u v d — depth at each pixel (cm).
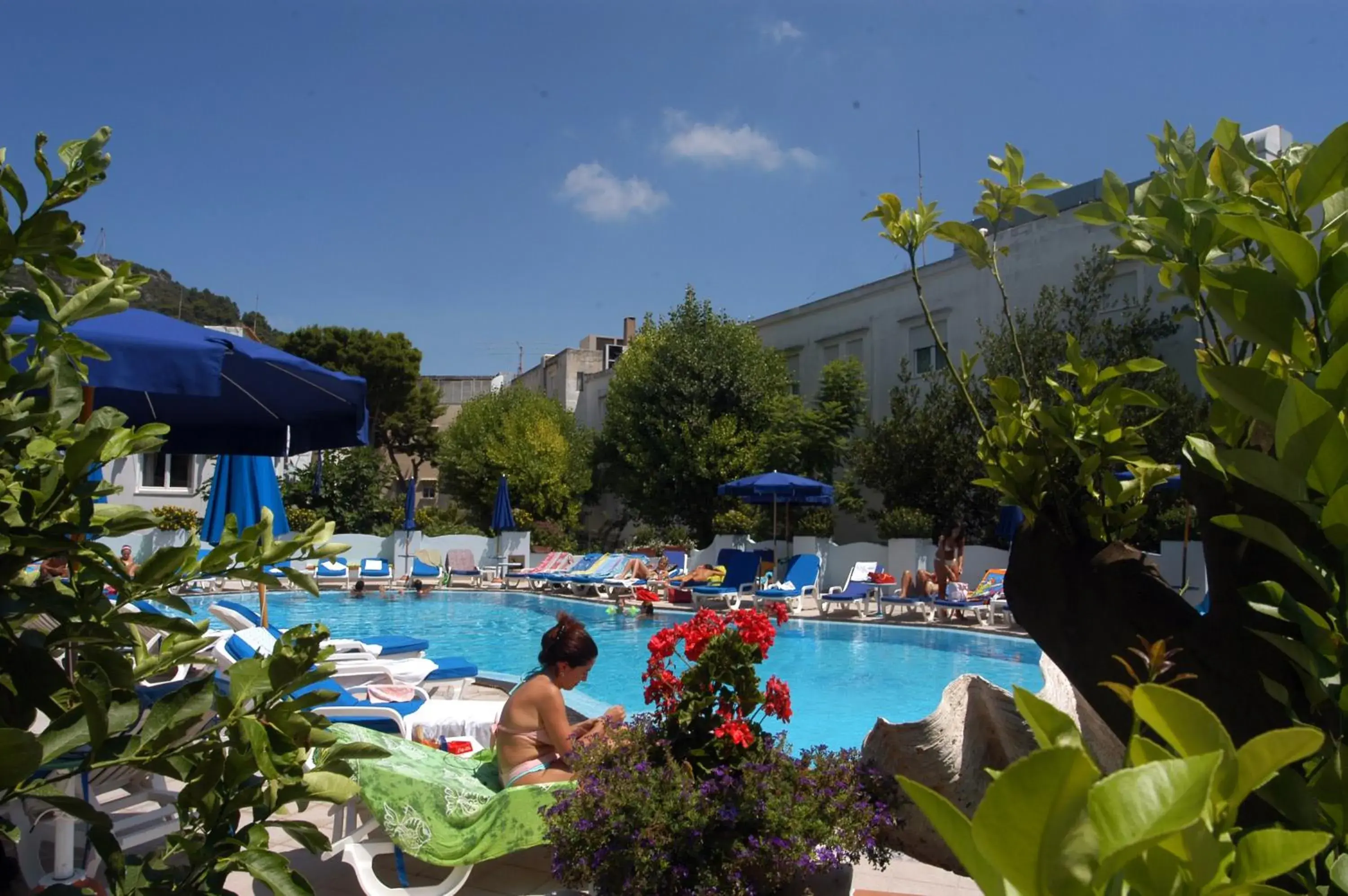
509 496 2464
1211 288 143
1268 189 188
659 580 1916
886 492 2008
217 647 527
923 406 2012
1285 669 182
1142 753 80
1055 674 376
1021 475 252
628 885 284
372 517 2705
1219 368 127
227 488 923
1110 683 112
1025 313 1792
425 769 405
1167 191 224
